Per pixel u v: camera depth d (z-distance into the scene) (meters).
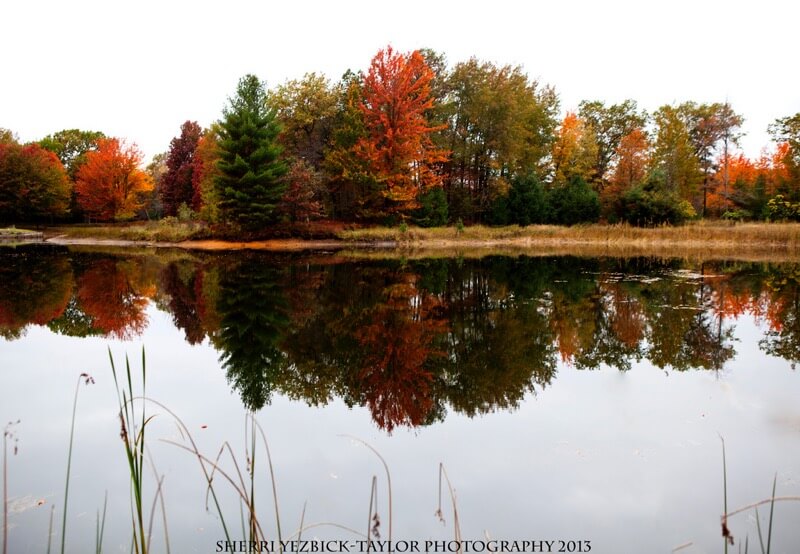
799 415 5.46
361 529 3.52
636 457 4.58
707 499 3.90
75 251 28.55
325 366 7.49
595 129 51.25
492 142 37.50
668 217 35.22
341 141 32.97
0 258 23.77
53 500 3.82
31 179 42.34
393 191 32.53
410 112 32.69
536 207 37.50
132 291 14.23
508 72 38.78
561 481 4.18
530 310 11.84
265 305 12.34
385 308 12.12
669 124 41.03
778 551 3.23
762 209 35.69
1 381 6.61
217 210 31.73
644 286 15.34
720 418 5.44
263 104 31.42
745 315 10.97
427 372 7.23
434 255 27.09
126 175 43.41
